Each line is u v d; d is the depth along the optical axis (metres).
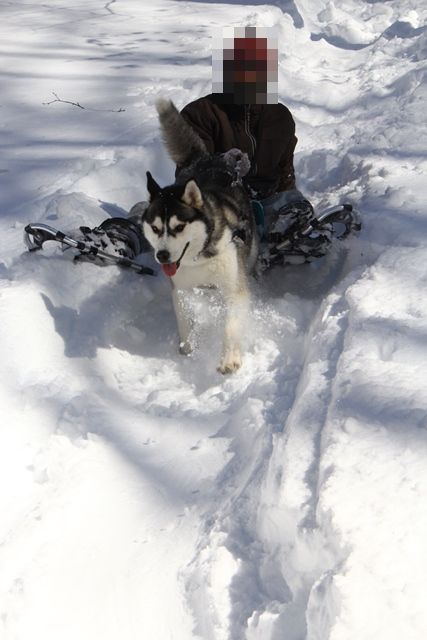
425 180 4.30
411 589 1.71
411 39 8.36
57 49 8.70
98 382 3.34
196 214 3.35
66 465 2.75
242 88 4.09
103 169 5.16
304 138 6.11
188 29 9.52
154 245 3.41
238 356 3.45
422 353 2.62
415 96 5.97
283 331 3.66
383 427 2.25
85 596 2.21
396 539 1.84
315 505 2.09
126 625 2.13
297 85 7.28
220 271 3.52
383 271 3.28
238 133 4.23
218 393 3.28
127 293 4.01
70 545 2.37
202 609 2.07
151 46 8.73
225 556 2.15
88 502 2.56
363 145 5.26
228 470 2.65
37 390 3.13
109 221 4.13
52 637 2.09
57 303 3.72
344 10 11.16
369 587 1.71
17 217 4.61
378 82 7.05
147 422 3.07
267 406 2.90
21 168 5.38
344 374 2.58
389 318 2.87
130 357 3.72
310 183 5.38
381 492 2.00
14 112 6.62
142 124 6.13
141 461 2.80
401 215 3.84
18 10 11.20
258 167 4.25
